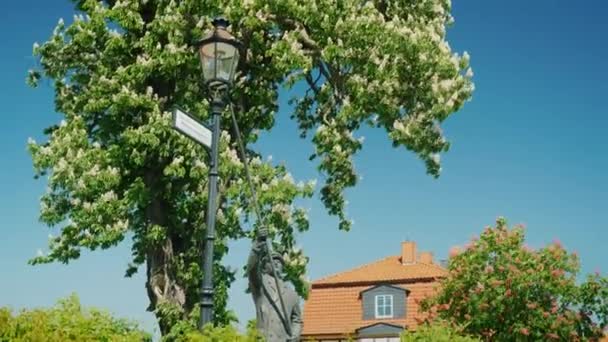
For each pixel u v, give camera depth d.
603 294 29.05
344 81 26.38
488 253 29.92
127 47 25.19
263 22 24.89
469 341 15.97
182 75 25.45
